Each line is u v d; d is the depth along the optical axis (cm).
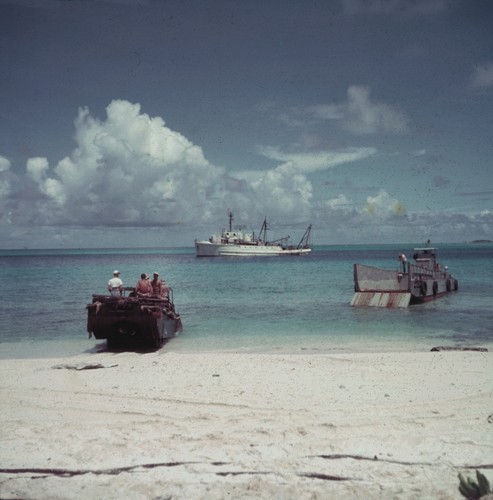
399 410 810
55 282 4856
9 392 958
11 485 550
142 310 1492
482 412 792
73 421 777
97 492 534
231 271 6712
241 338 1766
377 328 1964
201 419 780
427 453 623
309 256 14562
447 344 1589
